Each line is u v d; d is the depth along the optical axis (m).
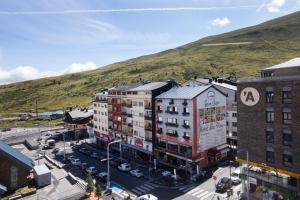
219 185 58.16
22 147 111.12
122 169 74.06
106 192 59.31
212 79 107.62
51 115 196.25
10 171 55.41
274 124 50.69
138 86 90.69
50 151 103.81
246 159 55.91
